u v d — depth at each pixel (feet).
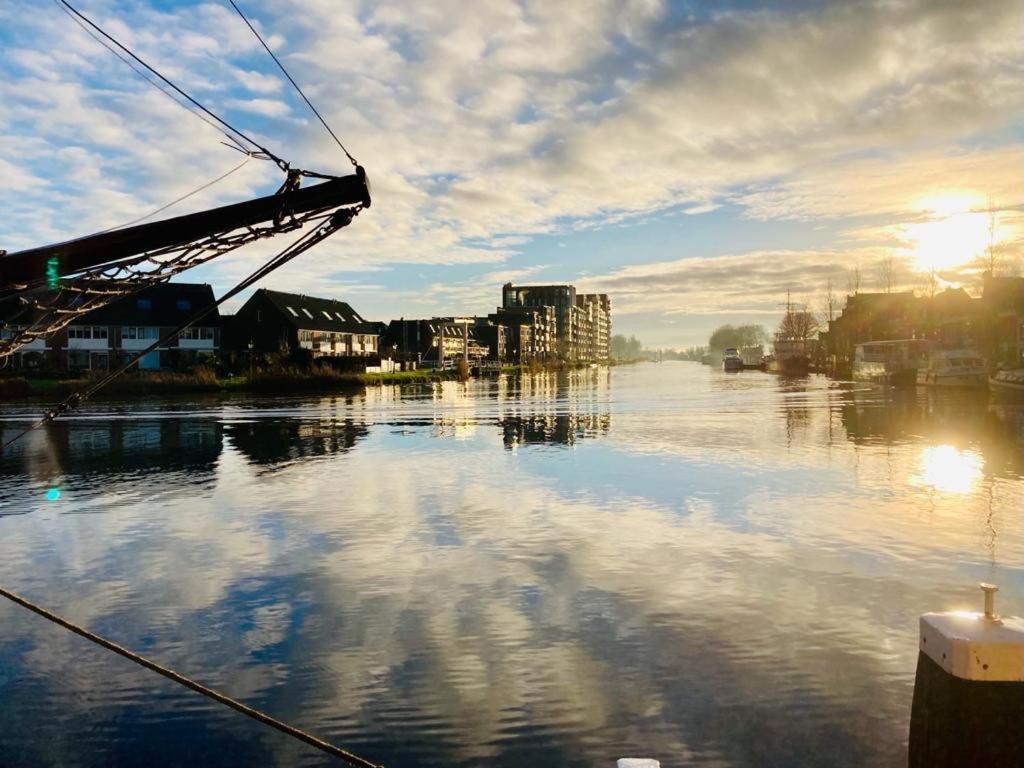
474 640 27.53
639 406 149.18
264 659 26.16
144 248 28.40
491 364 473.26
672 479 60.90
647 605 30.99
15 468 72.08
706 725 21.15
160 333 291.58
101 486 61.31
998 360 246.68
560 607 30.91
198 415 135.64
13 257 27.14
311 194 28.37
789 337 479.00
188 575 36.06
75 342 278.26
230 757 19.89
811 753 19.65
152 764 19.63
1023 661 12.66
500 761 19.53
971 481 57.93
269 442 92.07
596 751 19.95
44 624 29.76
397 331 458.91
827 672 24.45
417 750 20.16
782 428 100.12
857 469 64.44
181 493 57.62
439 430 104.83
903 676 24.08
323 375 235.61
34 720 22.03
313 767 19.36
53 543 42.45
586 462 71.31
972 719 12.76
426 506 51.47
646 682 23.89
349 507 51.44
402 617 30.04
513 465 70.03
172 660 26.21
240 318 308.81
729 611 30.14
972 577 34.22
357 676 24.64
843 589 32.65
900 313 331.16
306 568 36.96
